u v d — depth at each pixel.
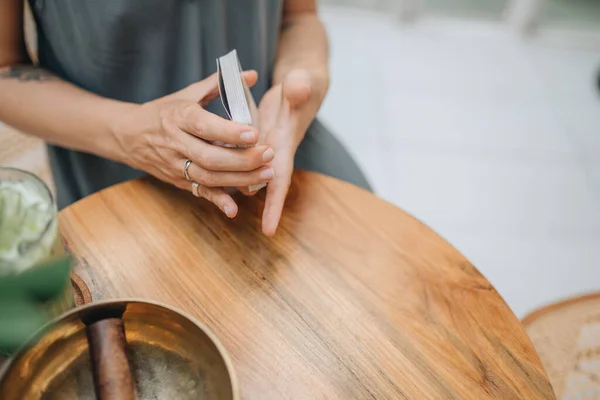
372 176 1.84
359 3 2.60
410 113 2.09
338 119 2.04
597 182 1.89
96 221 0.69
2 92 0.80
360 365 0.57
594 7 2.66
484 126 2.06
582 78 2.34
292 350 0.58
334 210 0.73
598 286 1.57
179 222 0.70
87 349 0.49
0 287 0.39
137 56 0.86
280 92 0.83
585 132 2.08
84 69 0.87
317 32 1.04
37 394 0.46
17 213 0.47
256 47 0.93
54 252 0.48
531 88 2.27
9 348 0.44
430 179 1.85
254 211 0.72
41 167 1.34
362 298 0.63
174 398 0.49
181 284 0.63
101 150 0.76
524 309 1.51
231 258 0.66
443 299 0.63
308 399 0.54
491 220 1.74
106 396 0.44
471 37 2.52
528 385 0.56
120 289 0.62
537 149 1.99
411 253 0.68
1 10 0.81
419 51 2.42
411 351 0.58
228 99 0.63
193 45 0.88
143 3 0.79
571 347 0.86
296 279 0.64
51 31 0.85
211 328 0.59
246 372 0.55
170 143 0.68
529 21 2.51
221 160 0.64
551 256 1.64
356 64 2.30
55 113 0.77
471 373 0.57
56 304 0.49
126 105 0.76
